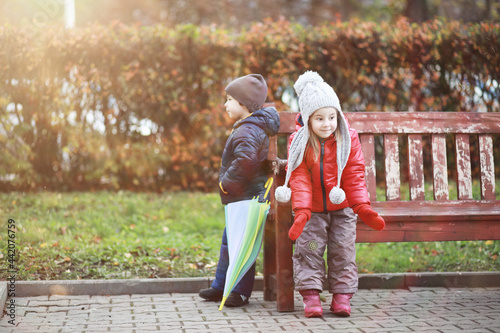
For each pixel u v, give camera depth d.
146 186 9.68
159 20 18.72
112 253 5.59
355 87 9.25
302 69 9.20
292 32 9.30
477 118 4.82
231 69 9.23
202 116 9.38
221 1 18.89
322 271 4.00
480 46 9.12
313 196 3.99
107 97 9.22
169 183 9.71
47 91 8.95
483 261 5.62
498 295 4.54
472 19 13.56
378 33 9.20
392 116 4.76
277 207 4.09
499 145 9.14
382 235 4.28
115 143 9.34
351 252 4.01
